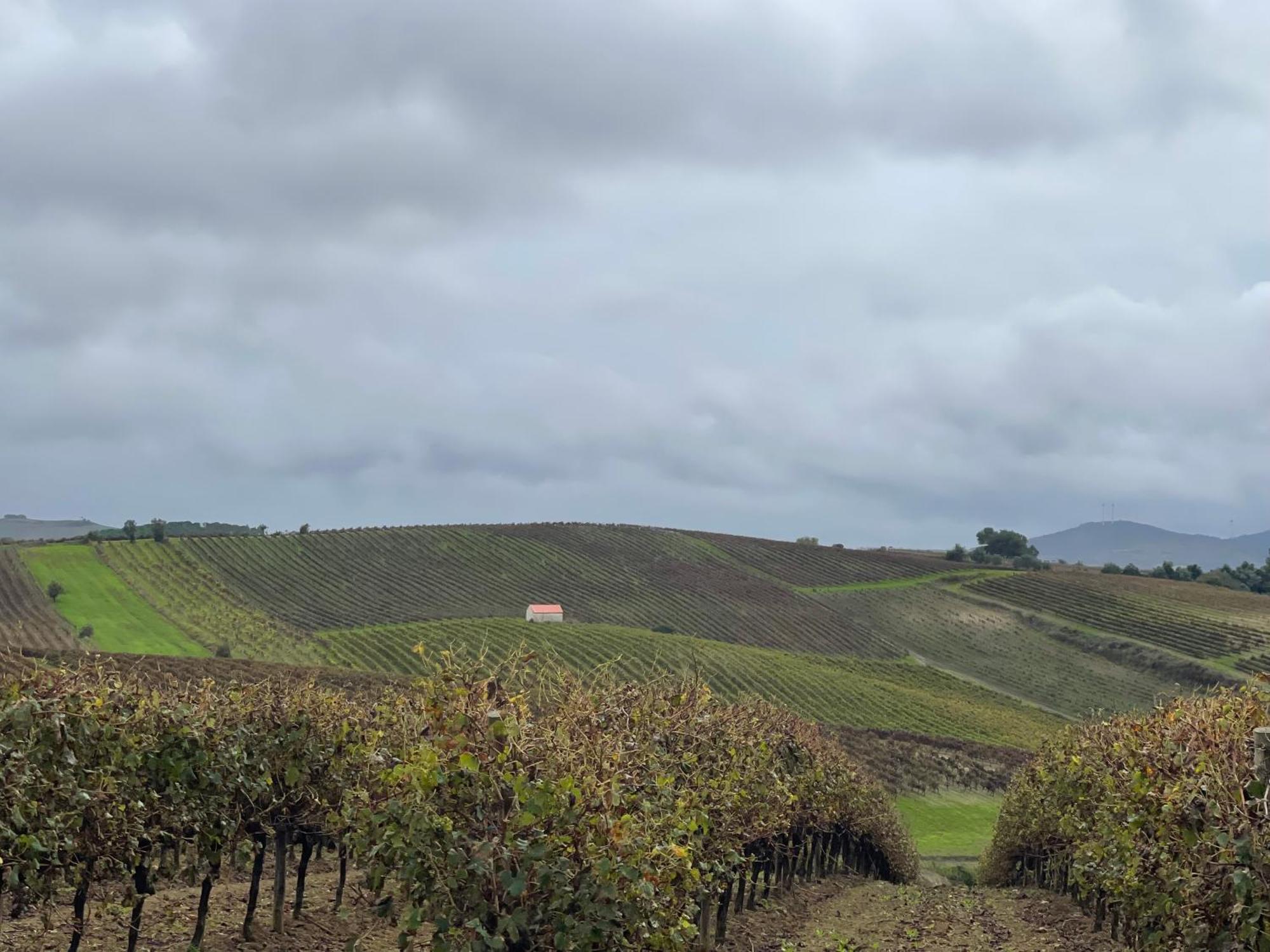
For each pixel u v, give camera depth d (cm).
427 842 925
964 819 4978
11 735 1089
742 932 2005
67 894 1301
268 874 2152
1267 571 14575
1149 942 1258
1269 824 943
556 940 886
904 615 10669
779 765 2127
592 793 958
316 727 1535
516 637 8231
